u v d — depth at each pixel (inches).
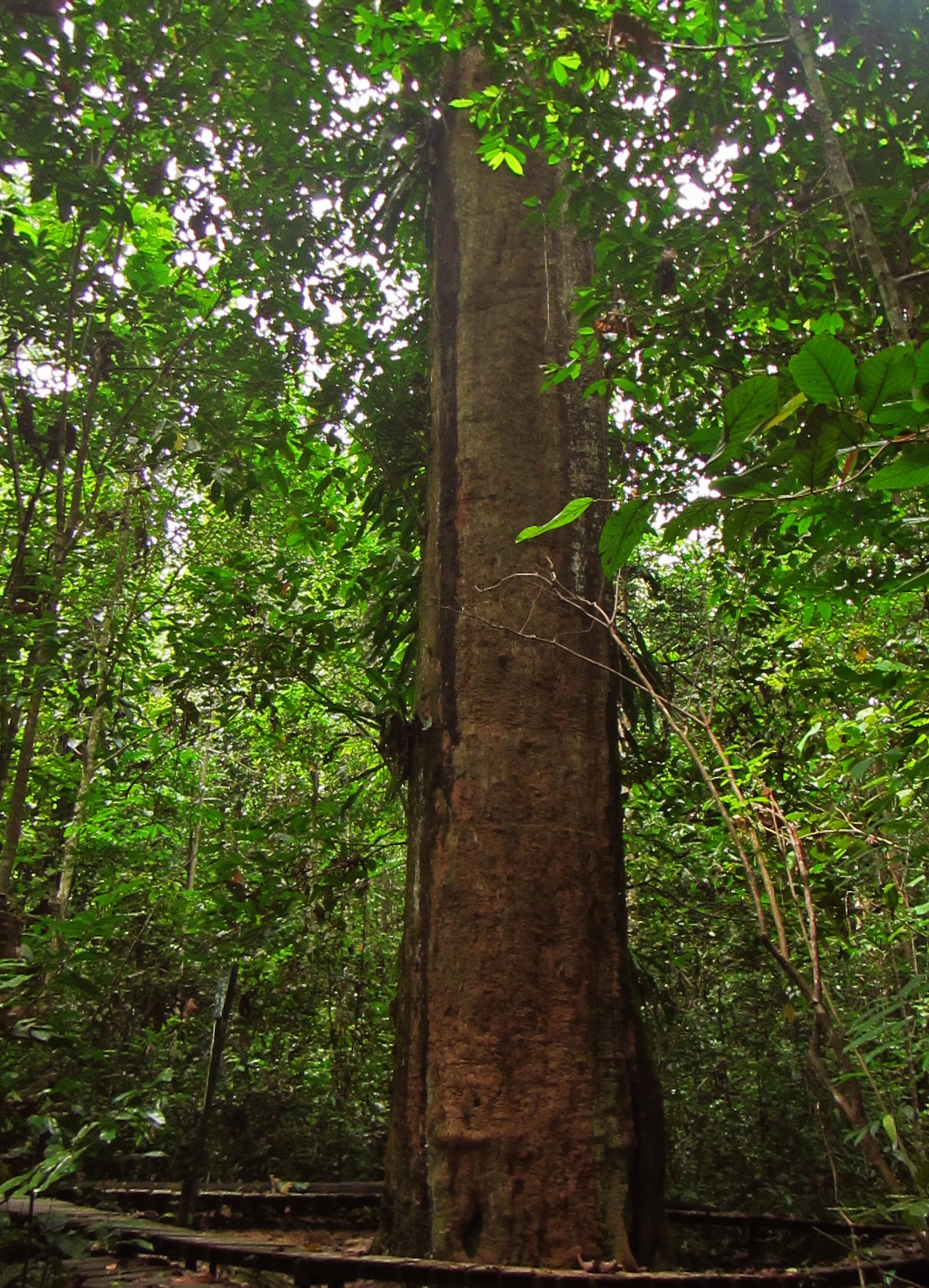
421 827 162.2
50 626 208.8
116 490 311.7
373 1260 111.9
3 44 179.3
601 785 160.7
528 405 178.9
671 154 152.7
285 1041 328.2
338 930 322.0
